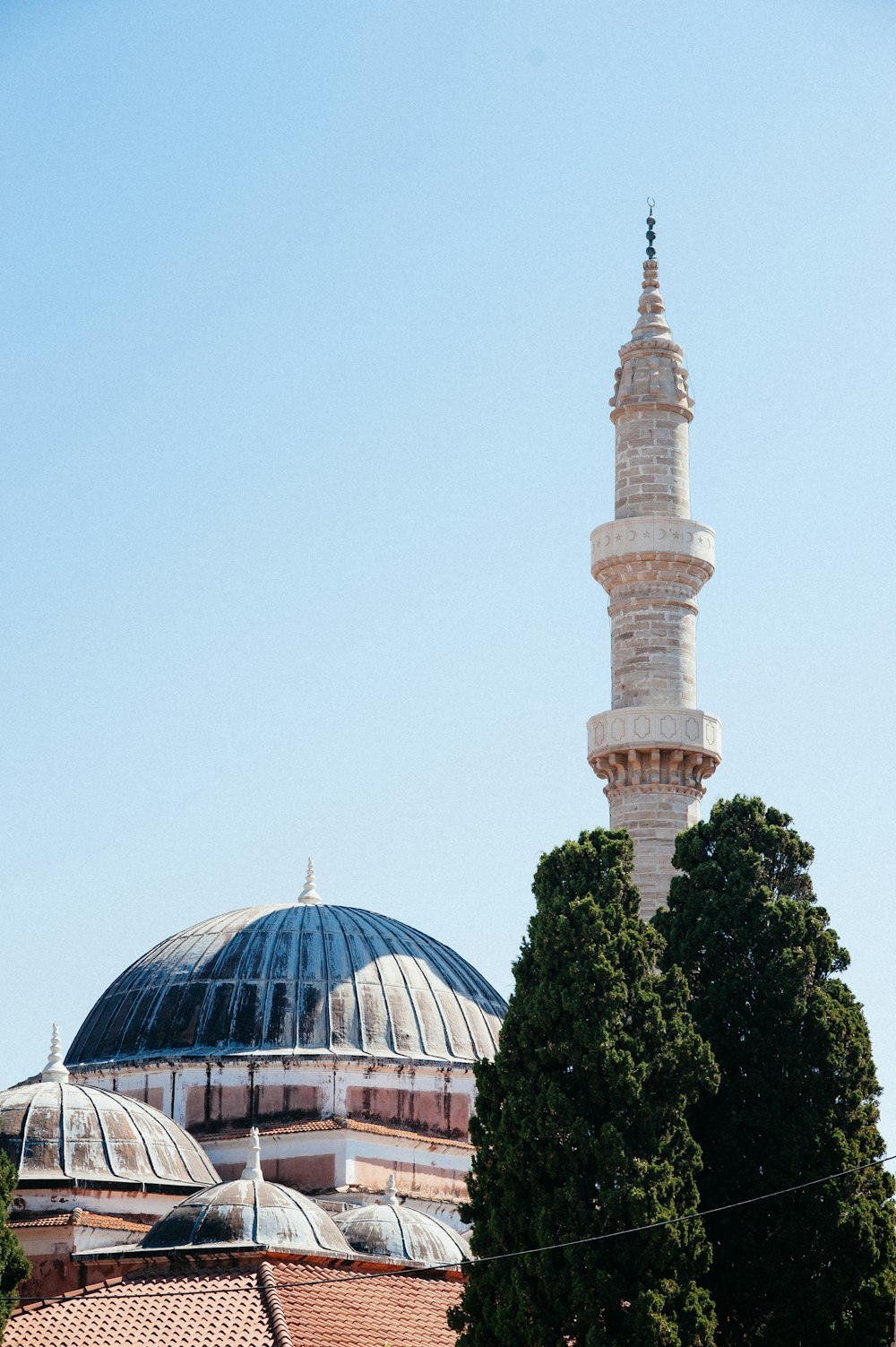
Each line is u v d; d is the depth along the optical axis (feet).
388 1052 250.37
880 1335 186.50
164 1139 227.81
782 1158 190.39
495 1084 188.14
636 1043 183.93
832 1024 197.77
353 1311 197.16
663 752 253.44
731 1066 196.24
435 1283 209.56
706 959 201.98
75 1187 215.51
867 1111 196.24
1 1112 223.51
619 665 259.60
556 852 196.03
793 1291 187.21
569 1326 175.94
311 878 279.90
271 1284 195.11
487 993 269.23
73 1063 257.96
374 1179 238.27
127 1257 204.44
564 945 188.14
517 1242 179.63
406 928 273.33
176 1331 190.19
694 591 263.29
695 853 210.59
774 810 211.61
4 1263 189.78
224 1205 205.87
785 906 202.59
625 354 272.10
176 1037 250.98
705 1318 176.35
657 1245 176.14
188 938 265.54
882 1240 191.52
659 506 264.11
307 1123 241.35
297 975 254.47
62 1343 190.19
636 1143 181.16
